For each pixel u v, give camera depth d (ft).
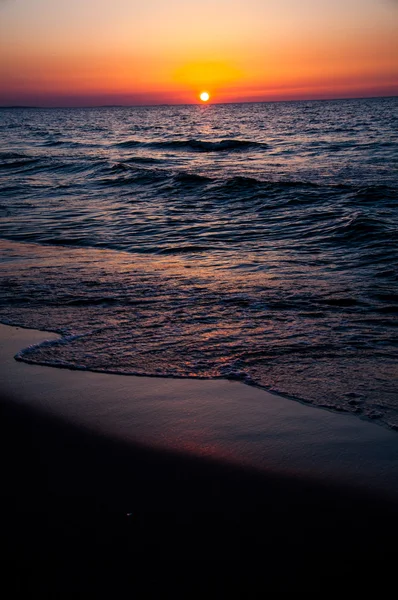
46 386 10.85
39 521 6.53
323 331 13.94
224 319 15.01
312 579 5.68
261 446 8.45
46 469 7.74
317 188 40.27
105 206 38.47
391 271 20.01
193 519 6.57
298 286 18.29
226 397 10.31
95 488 7.24
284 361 12.07
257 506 6.85
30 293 17.85
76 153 91.15
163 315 15.40
